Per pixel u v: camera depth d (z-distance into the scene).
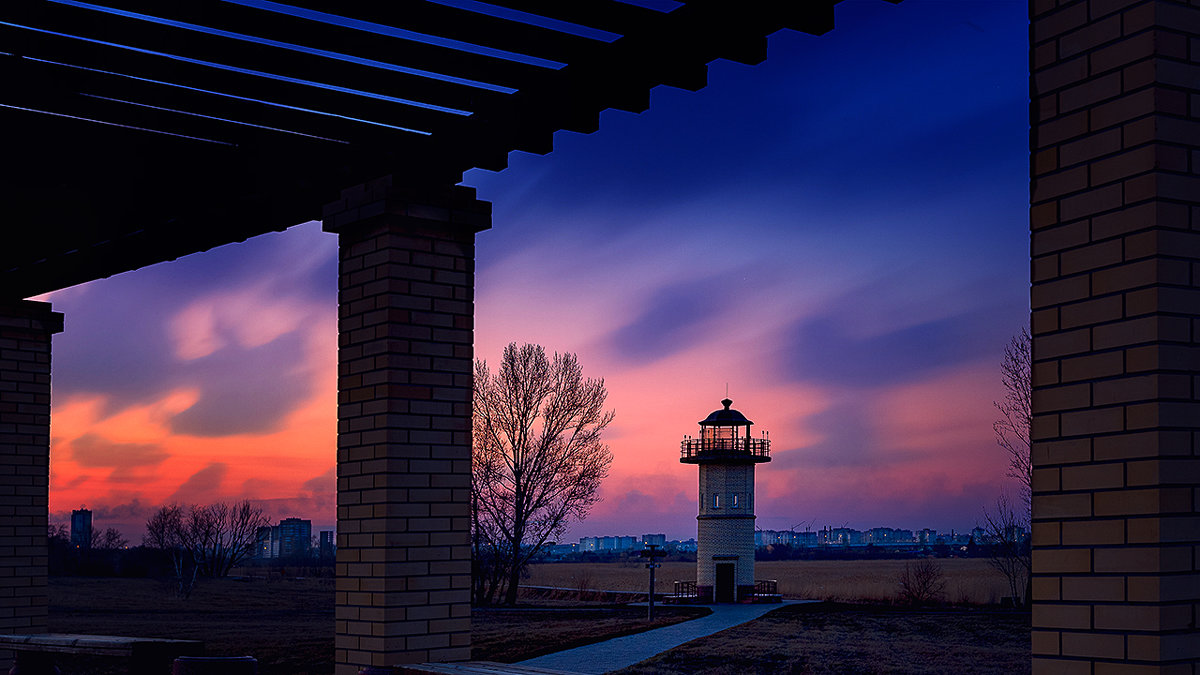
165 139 7.95
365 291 8.52
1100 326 4.24
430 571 8.32
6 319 12.69
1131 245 4.14
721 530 49.12
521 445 46.25
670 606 44.06
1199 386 4.11
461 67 6.82
